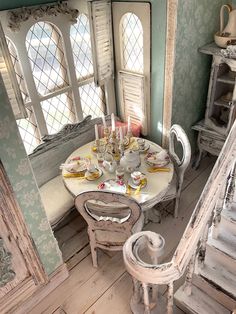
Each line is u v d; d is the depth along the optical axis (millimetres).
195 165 3750
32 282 2244
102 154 2822
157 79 3023
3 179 1689
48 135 3025
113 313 2270
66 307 2330
